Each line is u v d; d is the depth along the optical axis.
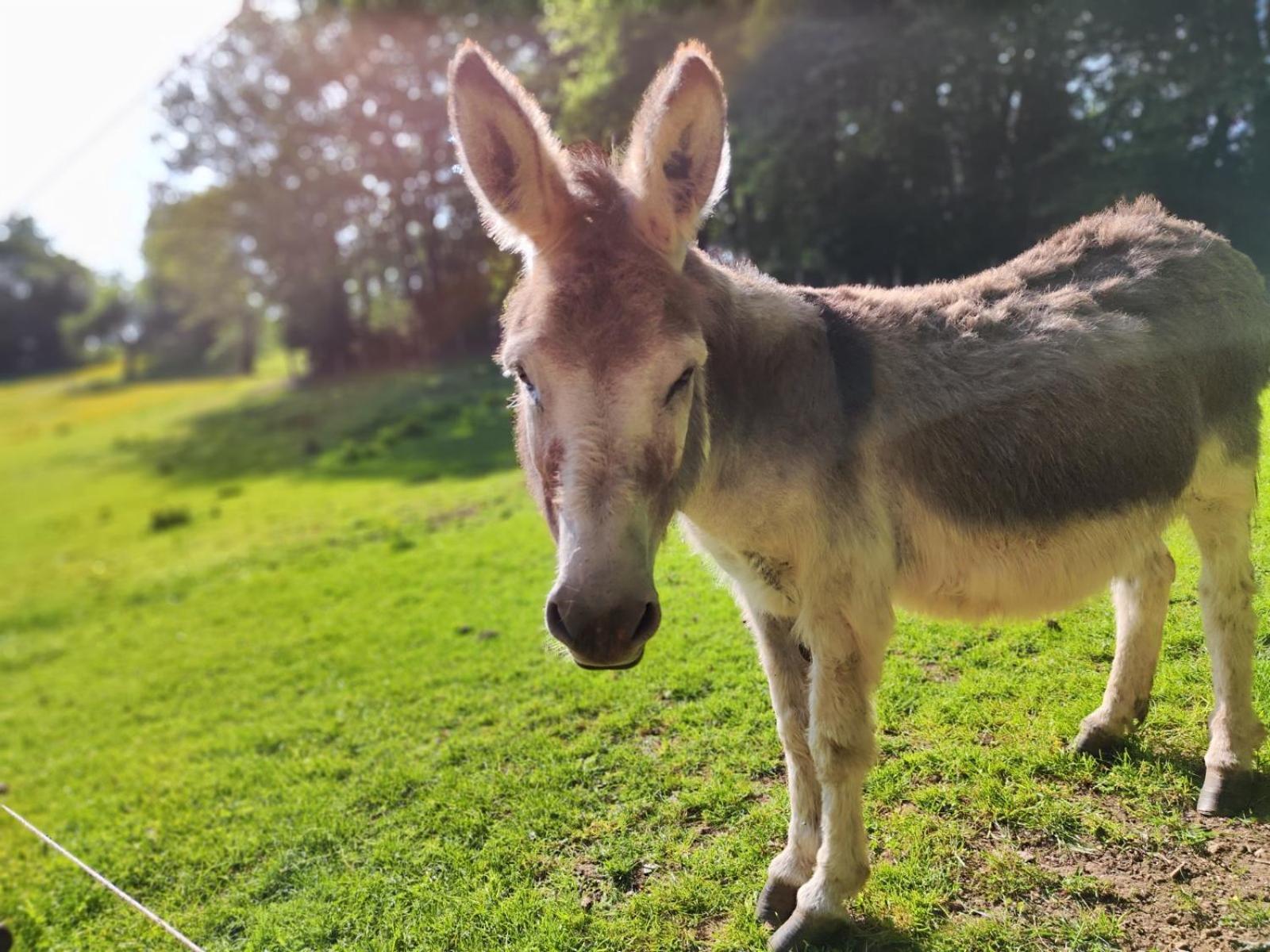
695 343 0.93
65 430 12.14
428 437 7.25
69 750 2.91
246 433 9.51
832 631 1.08
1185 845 1.13
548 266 0.96
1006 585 1.15
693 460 1.00
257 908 1.58
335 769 2.08
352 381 8.89
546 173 0.98
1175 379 1.13
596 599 0.84
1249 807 1.14
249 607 4.19
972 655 1.62
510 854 1.51
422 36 5.10
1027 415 1.10
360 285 8.04
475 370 7.26
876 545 1.08
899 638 1.74
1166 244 1.20
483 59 0.98
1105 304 1.15
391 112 5.64
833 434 1.08
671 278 0.94
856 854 1.11
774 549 1.12
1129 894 1.08
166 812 2.14
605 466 0.87
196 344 13.34
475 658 2.61
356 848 1.69
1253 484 1.21
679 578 2.54
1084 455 1.11
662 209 0.96
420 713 2.31
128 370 13.89
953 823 1.27
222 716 2.81
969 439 1.10
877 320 1.16
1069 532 1.13
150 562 6.12
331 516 5.90
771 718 1.71
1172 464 1.14
